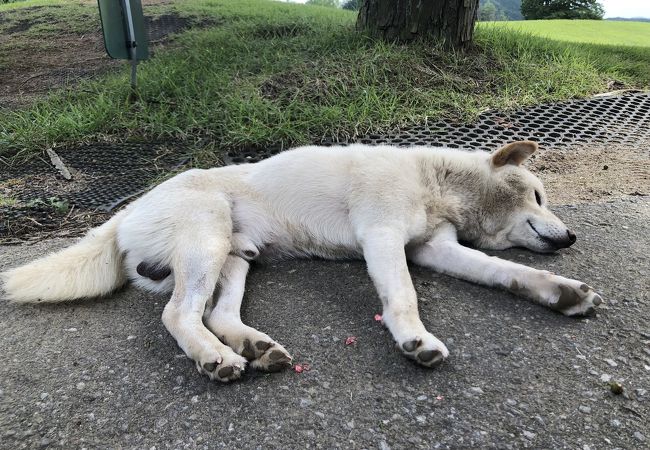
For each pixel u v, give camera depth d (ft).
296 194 2.55
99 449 1.55
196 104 4.66
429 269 2.47
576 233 2.78
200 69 5.32
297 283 2.40
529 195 2.65
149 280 2.42
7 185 3.83
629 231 2.77
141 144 4.35
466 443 1.51
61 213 3.37
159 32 7.61
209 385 1.77
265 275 2.50
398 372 1.79
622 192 3.33
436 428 1.56
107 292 2.40
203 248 2.19
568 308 2.05
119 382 1.81
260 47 5.88
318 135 4.19
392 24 5.37
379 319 2.07
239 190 2.59
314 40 5.76
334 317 2.12
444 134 4.25
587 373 1.76
